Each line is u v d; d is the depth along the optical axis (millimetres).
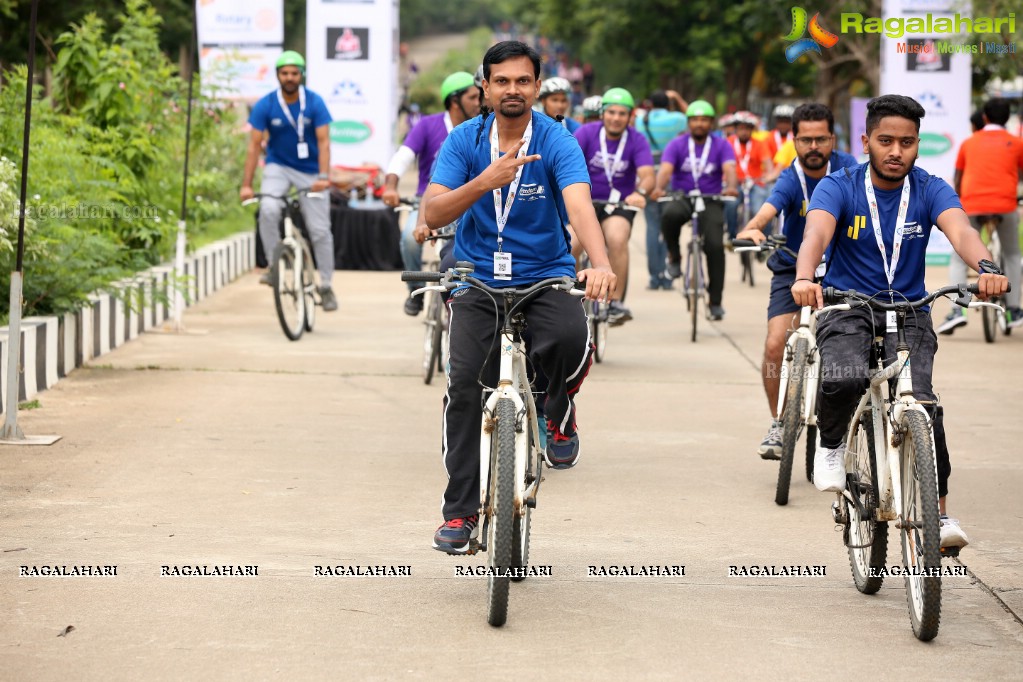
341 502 10891
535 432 8570
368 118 32094
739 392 16156
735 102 62812
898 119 8422
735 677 7379
